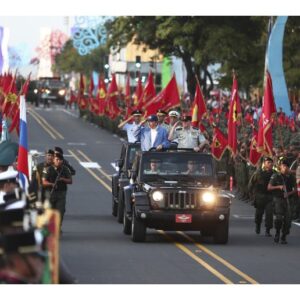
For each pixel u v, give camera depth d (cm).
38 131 12812
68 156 9762
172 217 4022
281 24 8331
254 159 5941
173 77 7406
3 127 5081
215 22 12300
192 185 4144
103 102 12688
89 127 13750
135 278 3088
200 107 6856
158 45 13188
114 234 4412
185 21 12369
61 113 16950
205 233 4288
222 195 4122
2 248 1423
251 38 12488
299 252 3900
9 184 1978
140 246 3969
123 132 11856
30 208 1538
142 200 4066
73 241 4100
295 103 10762
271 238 4431
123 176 5009
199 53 12175
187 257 3659
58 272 1619
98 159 9525
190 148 4441
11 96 6366
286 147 6431
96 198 6406
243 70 12194
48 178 4284
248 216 5469
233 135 6178
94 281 3000
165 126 4991
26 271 1425
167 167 4306
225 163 6738
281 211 4209
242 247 4034
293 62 11438
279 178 4222
